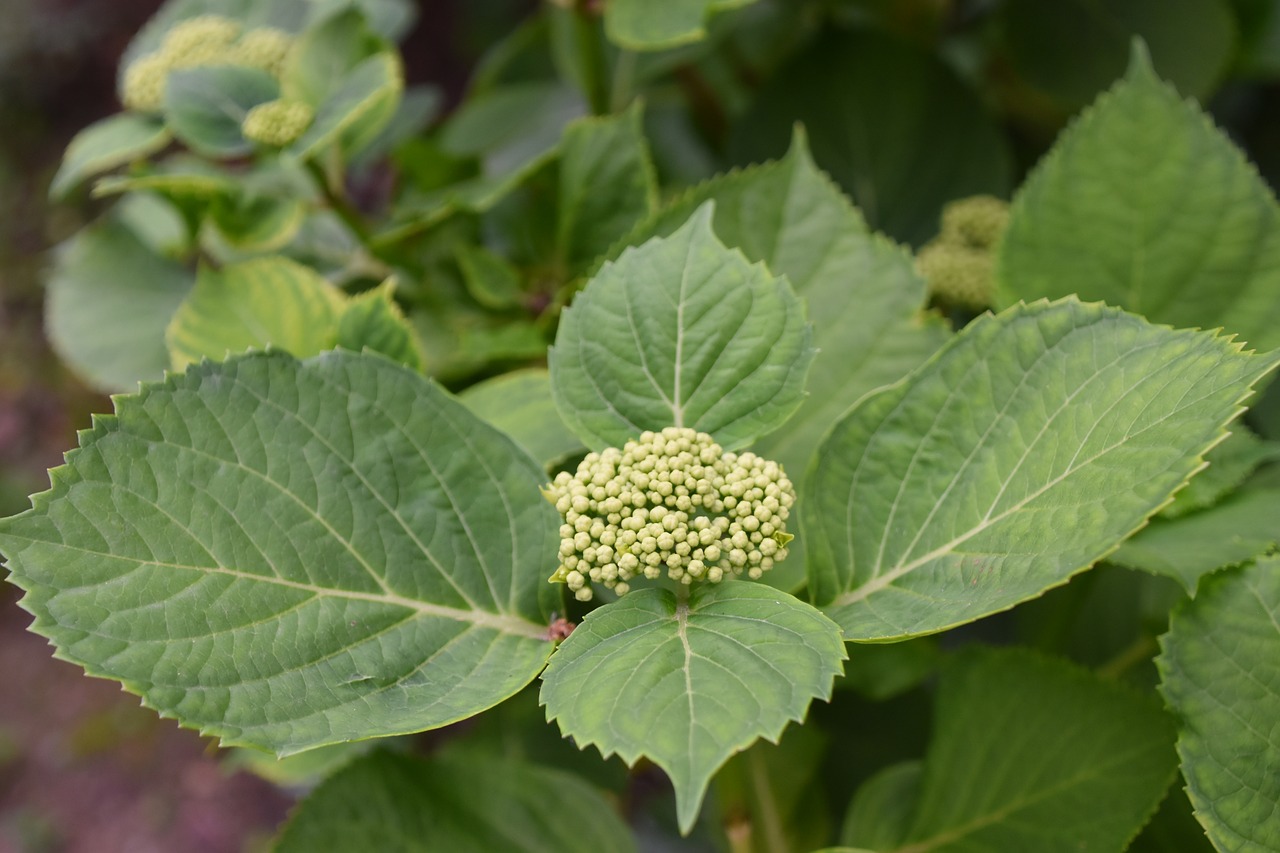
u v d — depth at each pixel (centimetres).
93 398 299
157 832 255
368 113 88
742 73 123
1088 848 77
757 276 72
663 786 118
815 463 72
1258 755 70
